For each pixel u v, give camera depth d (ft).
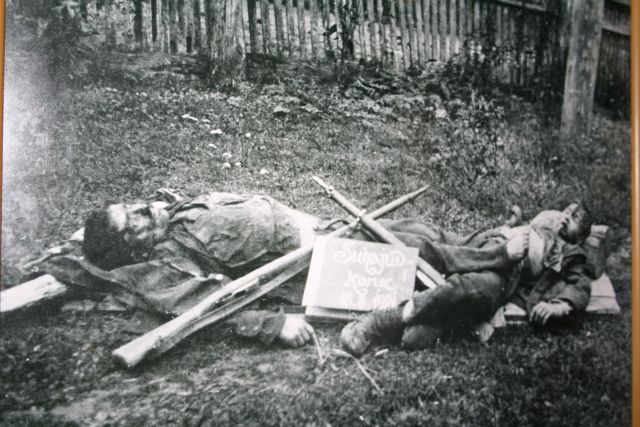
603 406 12.24
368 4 12.44
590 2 13.78
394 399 10.98
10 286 9.68
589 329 12.53
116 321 10.00
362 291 11.27
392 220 11.84
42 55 10.27
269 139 11.44
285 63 11.81
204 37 11.34
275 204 11.20
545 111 13.39
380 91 12.32
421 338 11.36
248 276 10.71
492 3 13.28
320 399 10.62
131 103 10.73
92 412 9.64
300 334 10.73
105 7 10.73
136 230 10.36
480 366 11.64
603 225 13.21
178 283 10.36
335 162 11.74
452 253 11.96
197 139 11.02
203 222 10.71
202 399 10.11
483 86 13.04
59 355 9.69
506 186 12.77
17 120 10.05
